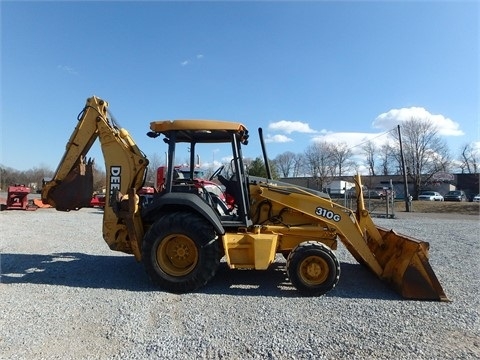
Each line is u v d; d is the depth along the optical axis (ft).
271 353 11.87
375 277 21.62
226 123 19.66
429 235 43.29
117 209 19.62
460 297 18.11
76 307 15.88
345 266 24.43
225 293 18.35
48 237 36.11
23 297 17.22
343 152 211.20
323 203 20.22
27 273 21.85
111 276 21.31
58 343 12.41
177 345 12.34
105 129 20.85
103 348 12.10
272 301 17.15
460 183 225.35
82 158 22.29
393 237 20.61
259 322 14.44
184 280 18.34
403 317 15.21
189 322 14.35
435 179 197.88
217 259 18.67
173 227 18.69
